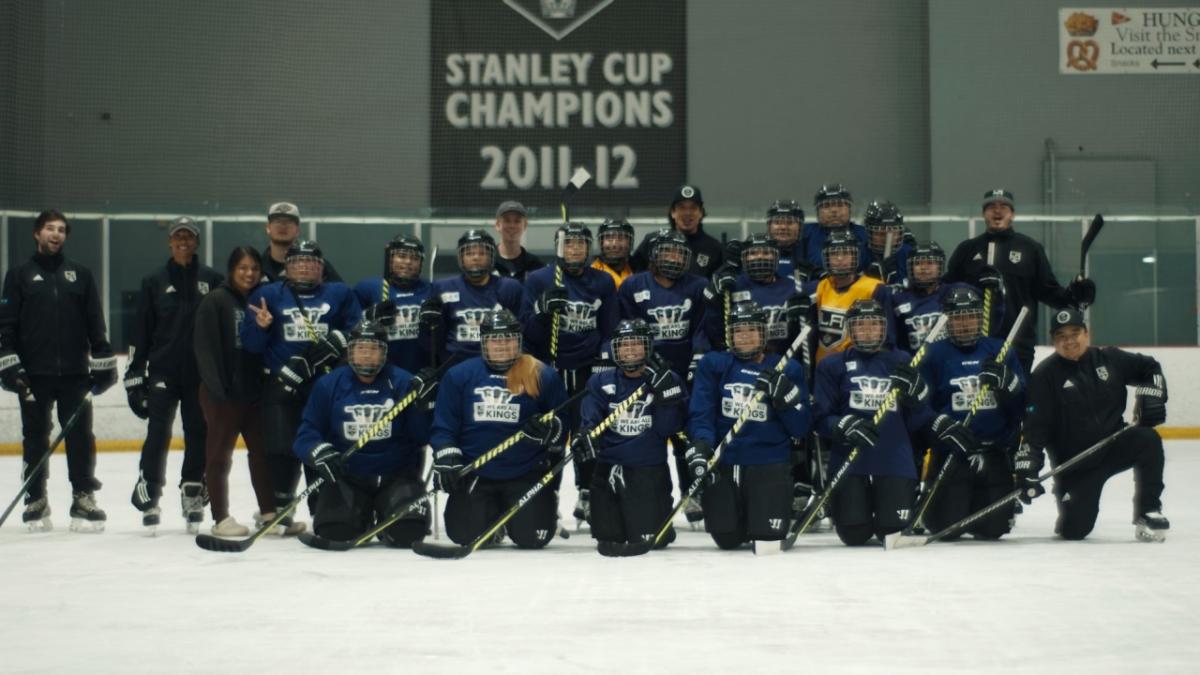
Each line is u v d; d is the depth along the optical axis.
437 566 6.18
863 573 5.85
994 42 17.44
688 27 17.64
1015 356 7.32
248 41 17.25
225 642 4.46
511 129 17.59
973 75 17.44
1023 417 7.31
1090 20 17.41
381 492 7.04
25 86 16.64
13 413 14.27
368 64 17.44
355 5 17.42
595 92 17.64
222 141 17.22
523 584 5.59
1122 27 17.44
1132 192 17.41
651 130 17.64
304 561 6.38
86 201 16.91
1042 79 17.41
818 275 7.95
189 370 7.59
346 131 17.39
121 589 5.54
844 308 7.59
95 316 7.88
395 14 17.48
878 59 17.62
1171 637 4.45
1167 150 17.41
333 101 17.39
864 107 17.62
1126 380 7.13
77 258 14.94
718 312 7.49
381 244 15.30
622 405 6.76
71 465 7.76
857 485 6.92
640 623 4.71
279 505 7.48
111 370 7.88
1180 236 15.77
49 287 7.78
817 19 17.64
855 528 6.91
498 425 6.89
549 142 17.62
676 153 17.66
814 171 17.64
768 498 6.72
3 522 7.74
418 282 7.59
